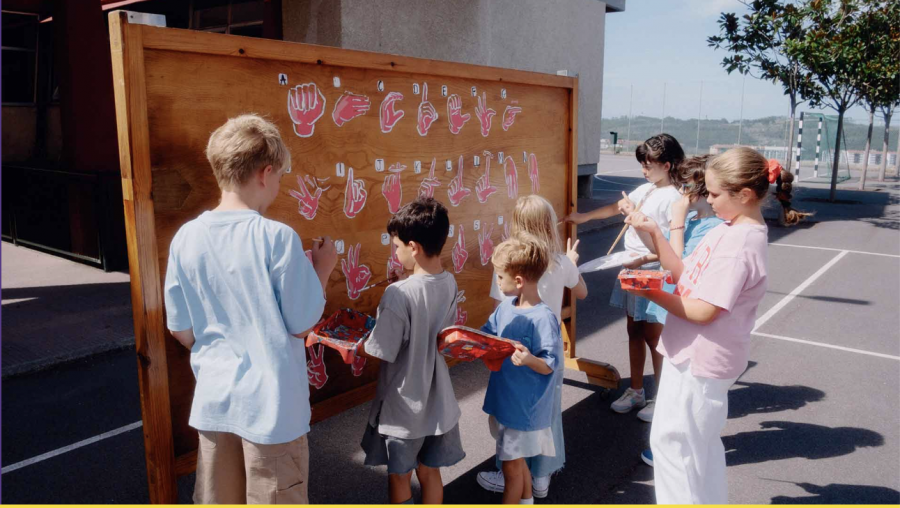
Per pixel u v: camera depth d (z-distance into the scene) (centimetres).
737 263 224
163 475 237
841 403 435
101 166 941
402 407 249
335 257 223
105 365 522
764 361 521
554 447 279
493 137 413
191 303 193
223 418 190
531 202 302
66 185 870
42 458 368
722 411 239
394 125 342
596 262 353
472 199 404
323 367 325
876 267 881
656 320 371
